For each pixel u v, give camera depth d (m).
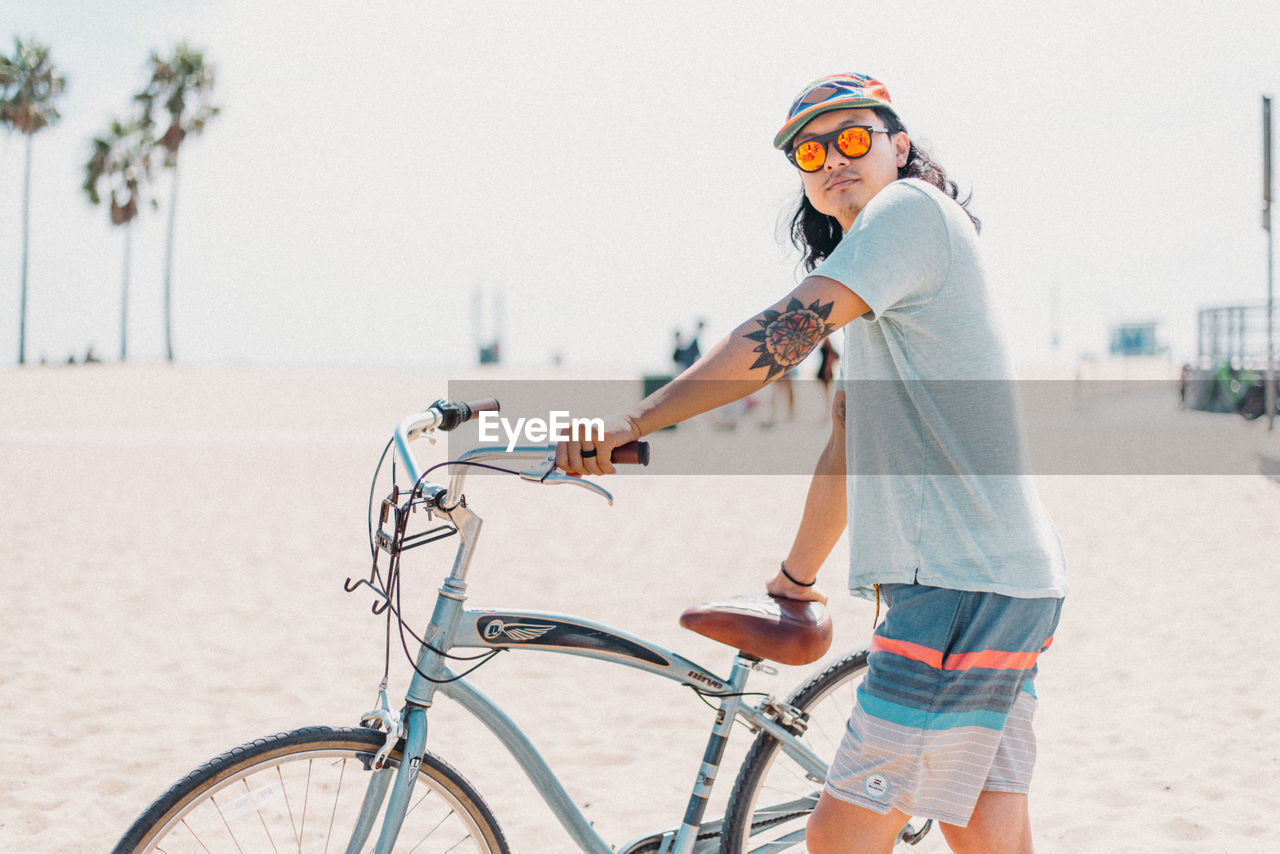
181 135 54.38
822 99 2.23
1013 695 2.07
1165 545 8.07
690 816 2.57
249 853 3.06
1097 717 4.49
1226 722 4.34
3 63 53.34
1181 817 3.49
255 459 14.80
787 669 5.09
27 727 4.34
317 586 7.03
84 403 26.66
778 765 2.66
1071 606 6.37
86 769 3.93
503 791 3.81
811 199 2.33
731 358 1.91
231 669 5.20
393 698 4.79
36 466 13.60
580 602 6.60
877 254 1.94
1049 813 3.60
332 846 3.16
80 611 6.26
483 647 2.25
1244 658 5.15
